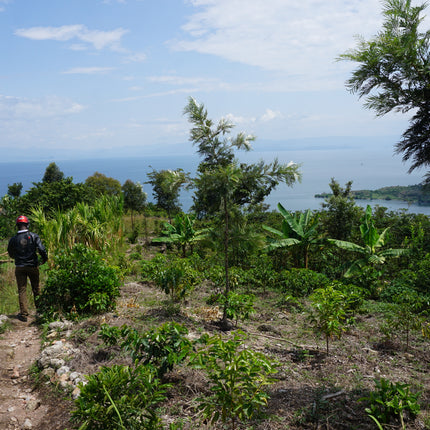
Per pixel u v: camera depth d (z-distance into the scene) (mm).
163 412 3434
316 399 3562
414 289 10648
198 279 8406
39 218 10781
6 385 4188
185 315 6785
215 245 6855
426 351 5363
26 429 3318
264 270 11203
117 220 13398
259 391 2906
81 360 4566
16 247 6625
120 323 5895
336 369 4465
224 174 5754
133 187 29641
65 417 3459
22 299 6598
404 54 3334
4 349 5156
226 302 6324
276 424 3143
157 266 8141
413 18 3498
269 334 6273
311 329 6496
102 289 6895
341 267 14523
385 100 3627
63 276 6805
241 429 3104
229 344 2969
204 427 3158
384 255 14422
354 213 16688
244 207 6660
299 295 9891
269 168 6004
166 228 18000
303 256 16031
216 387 2811
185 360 4297
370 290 11148
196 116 6344
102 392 2729
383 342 5785
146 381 2941
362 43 3615
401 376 4273
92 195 22375
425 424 2980
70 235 10930
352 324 6973
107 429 2621
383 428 2920
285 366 4555
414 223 18547
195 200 6441
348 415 3234
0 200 19266
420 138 3629
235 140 6254
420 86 3498
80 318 6469
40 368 4500
